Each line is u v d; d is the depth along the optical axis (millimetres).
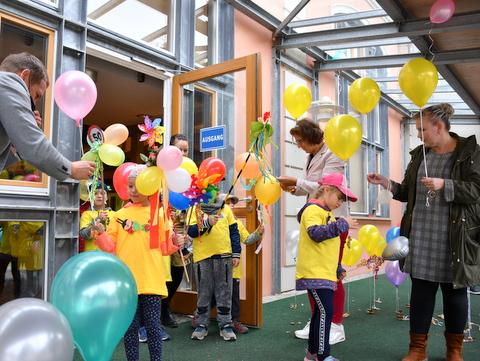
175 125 4043
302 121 3094
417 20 4109
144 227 2152
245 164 2820
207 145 3936
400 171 9836
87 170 1700
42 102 2975
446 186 2369
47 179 2938
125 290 1512
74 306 1408
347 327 3518
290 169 5578
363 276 7211
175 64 4090
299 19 5504
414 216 2646
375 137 8797
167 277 3160
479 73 5348
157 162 1992
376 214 8625
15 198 2730
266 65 5297
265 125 2850
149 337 2078
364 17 4906
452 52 4648
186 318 3695
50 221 2924
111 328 1454
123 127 2391
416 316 2561
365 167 8391
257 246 3443
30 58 1694
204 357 2615
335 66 6074
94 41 3371
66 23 3100
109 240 2070
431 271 2498
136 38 3775
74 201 3051
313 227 2410
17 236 2807
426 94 2469
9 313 1139
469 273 2338
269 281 5086
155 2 4023
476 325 3629
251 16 5000
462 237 2379
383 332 3348
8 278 2756
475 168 2402
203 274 3102
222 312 3072
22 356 1065
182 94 4094
